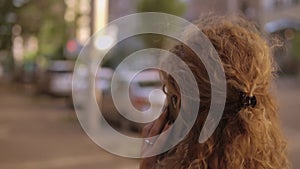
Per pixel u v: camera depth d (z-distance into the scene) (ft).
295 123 41.52
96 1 35.24
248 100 4.52
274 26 82.99
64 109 56.95
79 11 69.41
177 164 4.51
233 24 4.99
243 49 4.64
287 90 86.63
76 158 26.43
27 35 83.82
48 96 71.56
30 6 78.59
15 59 112.68
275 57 5.35
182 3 45.91
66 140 32.53
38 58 96.68
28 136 35.06
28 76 100.73
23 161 26.07
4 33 85.05
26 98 73.97
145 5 45.80
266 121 4.70
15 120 45.62
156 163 4.76
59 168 24.21
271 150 4.77
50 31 80.43
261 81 4.68
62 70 70.49
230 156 4.42
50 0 78.07
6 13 79.41
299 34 96.12
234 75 4.50
